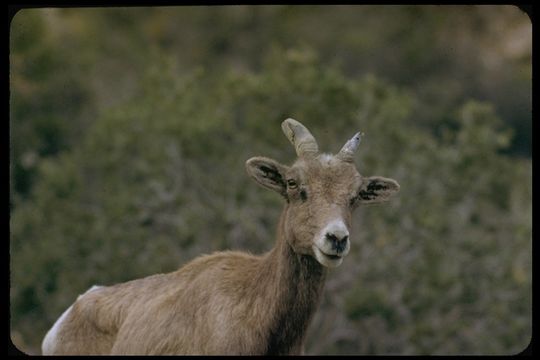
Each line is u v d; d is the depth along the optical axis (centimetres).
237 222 4253
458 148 4588
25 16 6184
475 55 8700
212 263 2008
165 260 4216
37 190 4794
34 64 6272
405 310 4103
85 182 4925
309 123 4478
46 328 4341
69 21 7700
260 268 1914
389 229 4172
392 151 4500
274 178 1920
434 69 8738
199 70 4891
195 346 1914
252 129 4500
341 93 4516
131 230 4375
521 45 8681
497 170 4659
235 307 1902
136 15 8706
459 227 4316
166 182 4447
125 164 4709
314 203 1811
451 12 8950
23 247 4512
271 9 9056
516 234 4344
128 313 2055
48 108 6494
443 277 4103
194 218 4231
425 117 7900
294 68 4734
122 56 7881
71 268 4344
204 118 4469
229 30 9038
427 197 4322
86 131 6394
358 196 1900
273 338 1881
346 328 4119
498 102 8344
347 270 4153
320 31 8900
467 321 4191
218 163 4475
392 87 4841
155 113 4619
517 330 4112
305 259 1859
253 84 4575
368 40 8775
